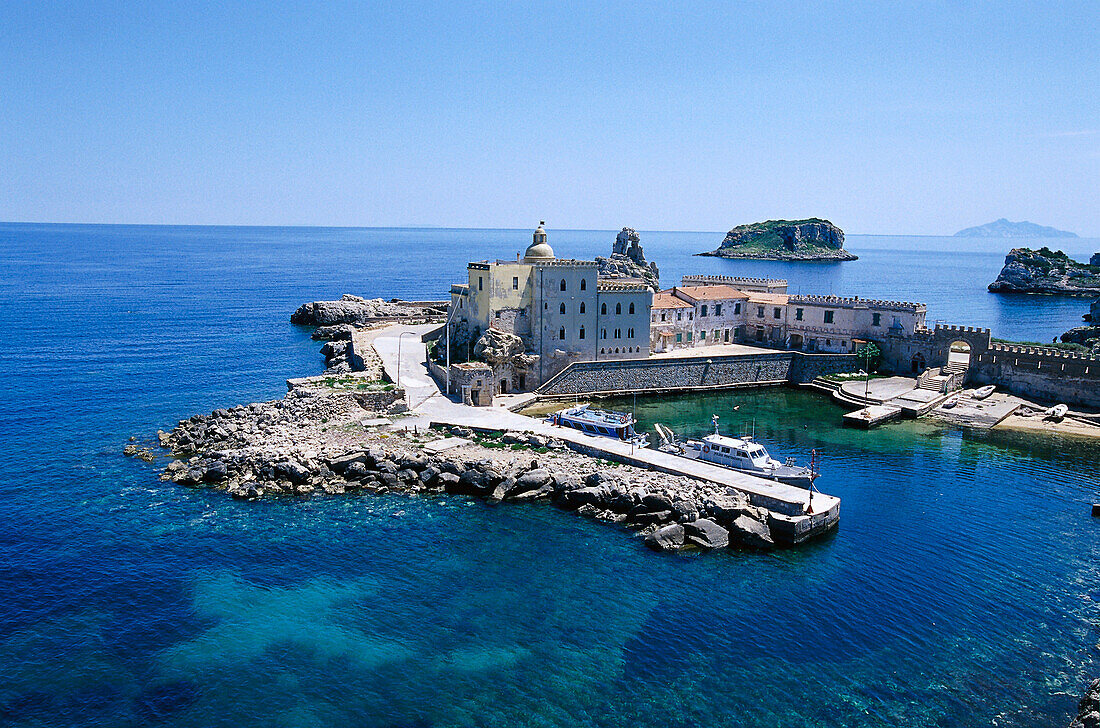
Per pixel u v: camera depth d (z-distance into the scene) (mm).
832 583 56500
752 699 43688
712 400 112000
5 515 65438
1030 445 89562
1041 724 41906
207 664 46125
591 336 112625
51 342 149250
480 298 109562
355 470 73625
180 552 59656
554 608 52750
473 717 42125
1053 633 50219
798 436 92812
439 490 72812
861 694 44219
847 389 112688
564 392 109312
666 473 73438
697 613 52375
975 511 69562
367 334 150875
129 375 121438
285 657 46906
